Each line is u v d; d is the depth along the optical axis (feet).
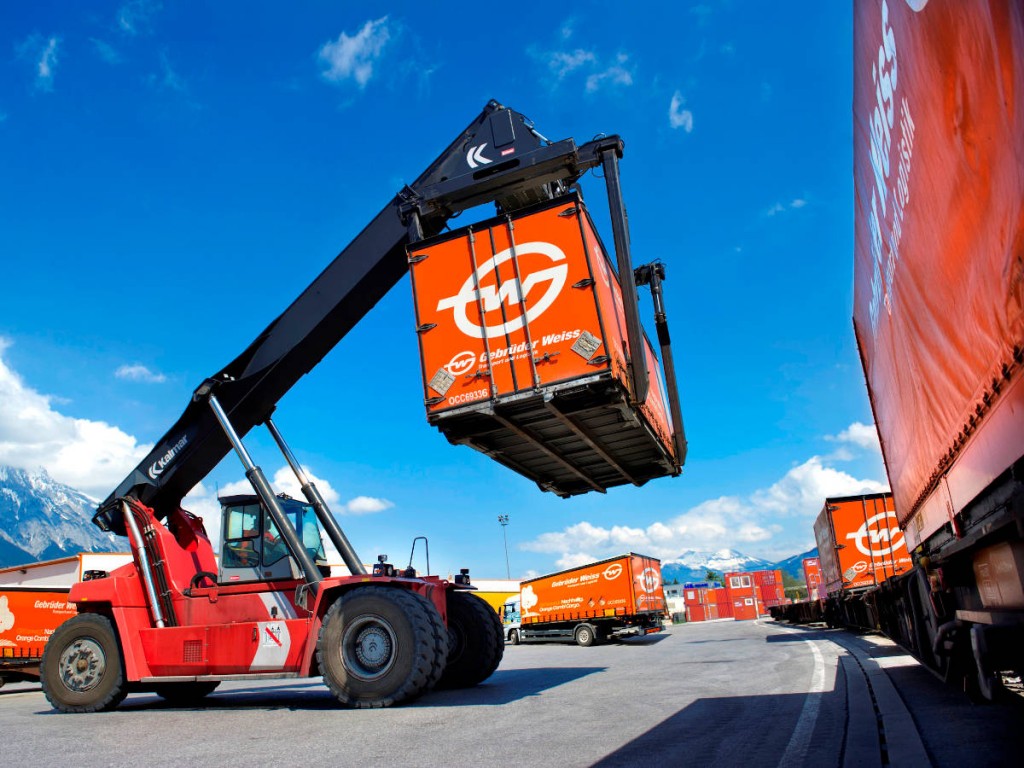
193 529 33.42
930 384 14.46
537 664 47.32
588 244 22.12
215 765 15.40
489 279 23.07
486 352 22.54
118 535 32.73
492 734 17.52
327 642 25.23
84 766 16.03
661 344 29.55
